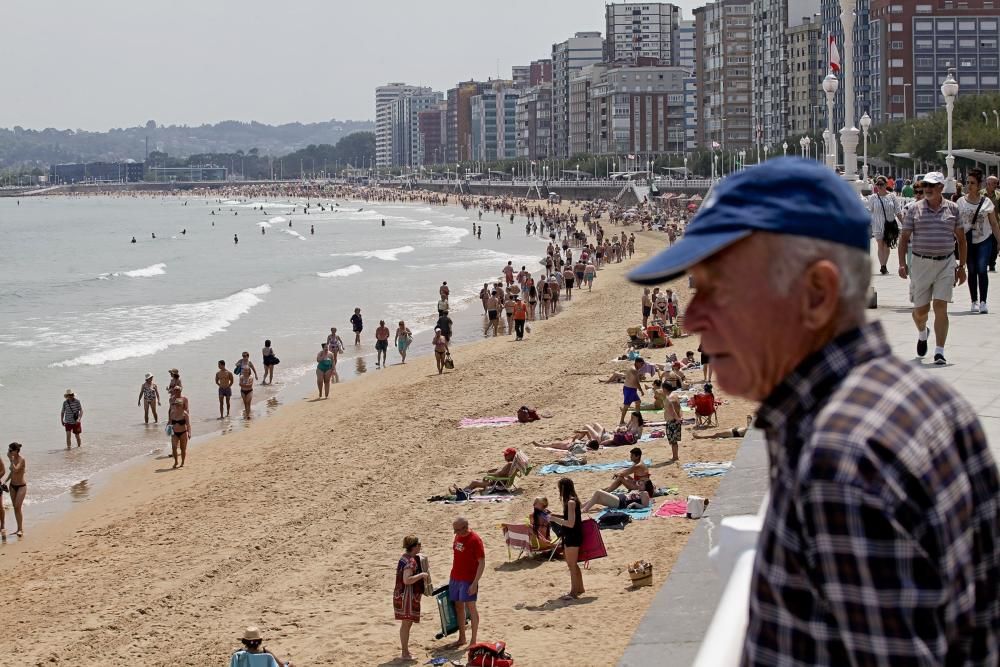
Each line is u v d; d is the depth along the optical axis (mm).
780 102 197000
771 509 2029
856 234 2111
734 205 2150
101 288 79000
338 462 26109
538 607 15211
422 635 14977
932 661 1803
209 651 15328
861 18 173125
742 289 2123
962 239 12266
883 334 2141
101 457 29250
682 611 5512
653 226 129500
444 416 30438
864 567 1811
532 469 23281
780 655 1962
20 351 47531
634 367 26625
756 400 2166
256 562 19234
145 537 21375
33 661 15648
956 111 113125
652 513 18750
